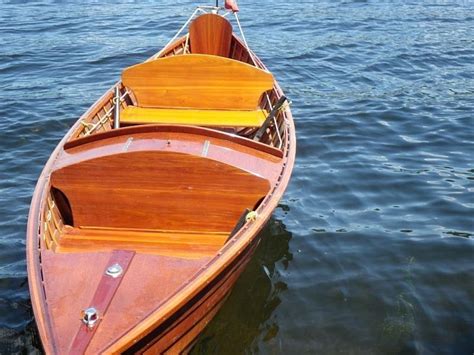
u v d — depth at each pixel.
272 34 18.11
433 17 20.44
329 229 7.07
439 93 12.26
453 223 7.22
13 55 15.17
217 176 5.32
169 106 7.86
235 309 5.65
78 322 3.82
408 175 8.53
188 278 4.24
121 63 14.58
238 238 4.82
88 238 5.48
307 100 11.80
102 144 5.77
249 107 7.83
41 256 4.51
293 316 5.59
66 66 14.24
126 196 5.45
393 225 7.18
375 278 6.16
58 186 5.40
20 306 5.64
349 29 18.70
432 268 6.32
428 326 5.50
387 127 10.36
